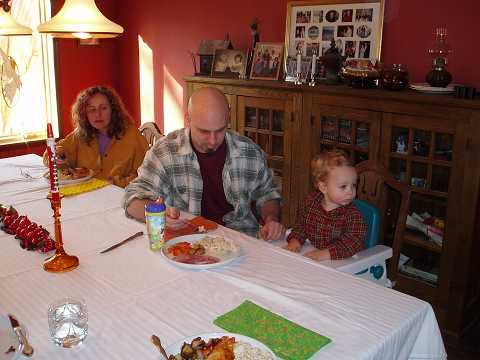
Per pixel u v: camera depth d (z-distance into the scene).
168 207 1.80
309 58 3.03
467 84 2.54
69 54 4.13
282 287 1.29
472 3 2.46
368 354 1.02
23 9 3.78
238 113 3.20
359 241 1.71
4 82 3.79
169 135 2.10
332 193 1.78
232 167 2.04
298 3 3.14
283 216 3.09
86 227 1.76
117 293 1.26
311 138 2.83
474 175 2.22
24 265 1.44
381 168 1.89
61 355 1.01
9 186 2.27
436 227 2.45
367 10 2.83
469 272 2.37
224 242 1.54
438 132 2.31
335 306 1.20
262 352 0.97
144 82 4.37
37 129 4.06
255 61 3.18
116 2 4.39
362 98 2.55
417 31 2.69
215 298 1.23
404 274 2.58
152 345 1.03
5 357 0.97
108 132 2.69
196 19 3.84
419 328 1.20
